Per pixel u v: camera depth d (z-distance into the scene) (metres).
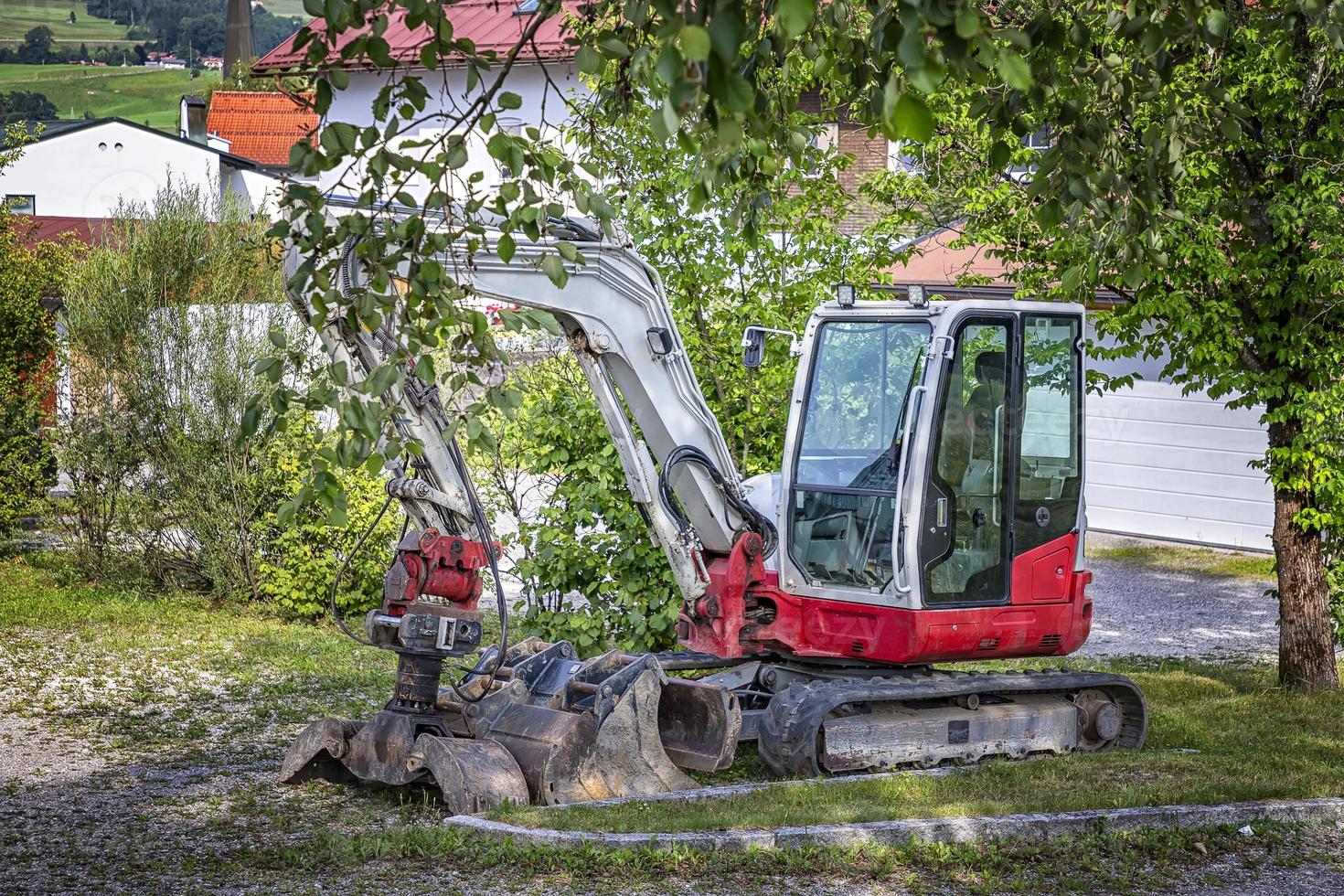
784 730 9.37
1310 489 11.99
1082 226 6.70
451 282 5.24
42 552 20.11
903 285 17.67
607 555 12.64
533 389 12.86
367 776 8.70
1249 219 11.82
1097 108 6.80
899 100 3.49
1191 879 7.58
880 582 9.71
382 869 7.23
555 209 5.29
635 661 9.23
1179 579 19.42
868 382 9.89
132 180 42.56
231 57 60.62
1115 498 22.48
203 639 14.95
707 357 12.93
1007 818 8.07
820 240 13.16
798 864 7.37
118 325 17.17
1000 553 9.95
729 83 3.35
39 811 8.49
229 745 10.44
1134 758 9.93
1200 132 7.14
